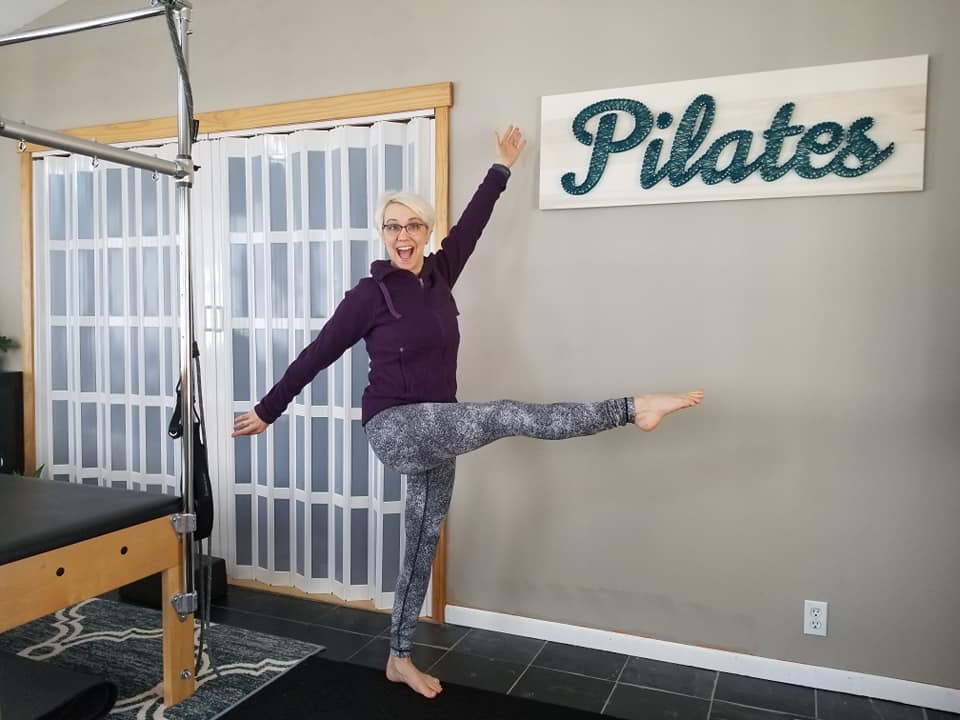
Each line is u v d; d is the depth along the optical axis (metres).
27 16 3.79
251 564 3.47
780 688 2.52
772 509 2.57
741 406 2.59
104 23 2.26
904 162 2.33
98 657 2.65
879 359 2.42
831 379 2.47
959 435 2.34
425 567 2.46
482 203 2.66
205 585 3.11
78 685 1.98
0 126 1.82
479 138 2.90
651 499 2.73
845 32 2.39
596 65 2.71
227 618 3.06
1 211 3.94
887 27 2.35
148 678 2.51
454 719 2.28
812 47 2.43
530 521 2.91
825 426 2.49
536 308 2.85
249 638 2.86
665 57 2.61
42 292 3.86
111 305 3.69
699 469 2.66
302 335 3.27
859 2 2.37
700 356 2.63
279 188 3.30
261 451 3.42
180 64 2.29
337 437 3.22
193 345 2.40
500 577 2.97
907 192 2.36
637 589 2.76
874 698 2.46
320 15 3.16
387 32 3.04
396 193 2.40
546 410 2.13
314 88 3.18
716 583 2.65
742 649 2.62
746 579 2.61
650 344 2.70
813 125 2.43
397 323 2.29
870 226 2.40
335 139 3.14
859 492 2.46
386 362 2.30
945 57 2.30
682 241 2.64
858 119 2.37
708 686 2.52
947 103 2.30
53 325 3.84
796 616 2.55
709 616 2.66
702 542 2.66
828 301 2.46
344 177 3.12
